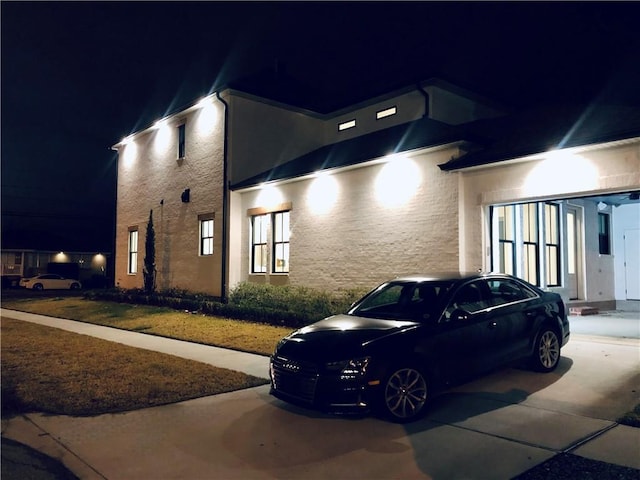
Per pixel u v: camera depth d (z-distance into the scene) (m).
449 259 11.93
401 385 5.84
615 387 6.96
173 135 21.73
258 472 4.57
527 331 7.44
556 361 7.85
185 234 20.61
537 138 10.99
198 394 7.07
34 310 20.00
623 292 17.25
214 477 4.49
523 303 7.56
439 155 12.32
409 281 7.49
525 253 13.71
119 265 25.53
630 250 17.12
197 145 20.17
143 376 8.09
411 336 6.06
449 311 6.60
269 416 6.13
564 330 8.16
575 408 6.14
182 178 20.95
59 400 6.83
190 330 13.09
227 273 18.22
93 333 13.32
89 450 5.18
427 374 6.04
